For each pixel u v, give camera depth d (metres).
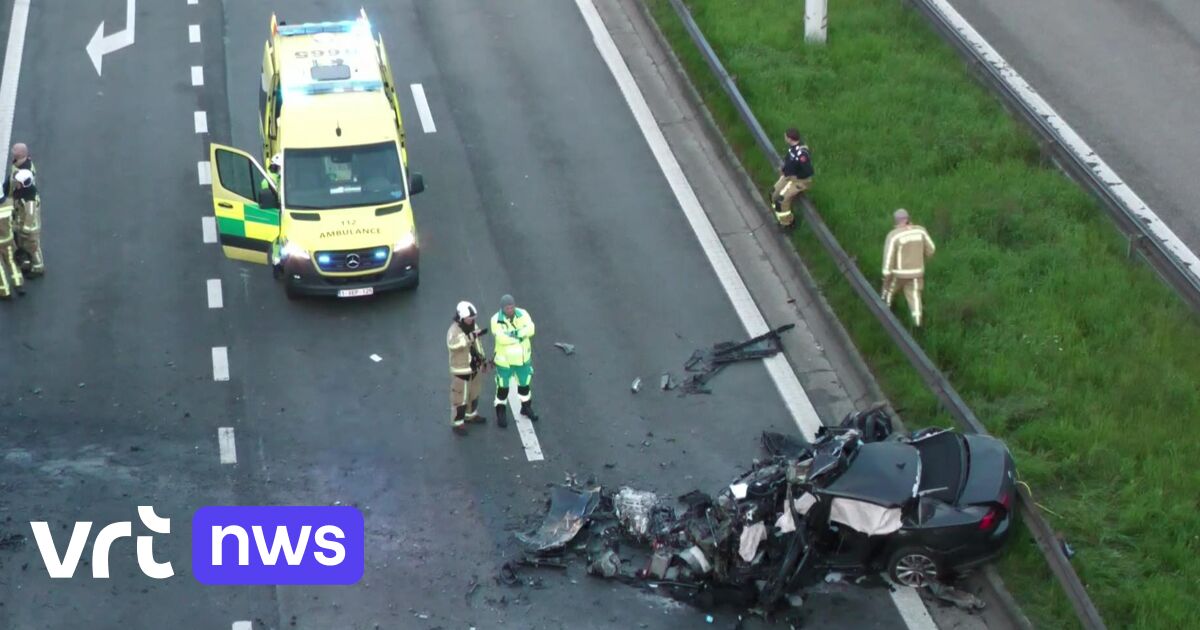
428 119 27.22
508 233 24.05
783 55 27.66
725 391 20.50
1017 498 17.00
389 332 21.83
